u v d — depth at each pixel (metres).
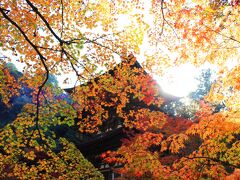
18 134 10.97
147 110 13.80
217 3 9.91
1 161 11.50
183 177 9.48
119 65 13.04
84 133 24.98
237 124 8.95
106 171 17.75
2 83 11.30
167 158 12.24
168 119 13.76
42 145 11.57
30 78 11.34
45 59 9.05
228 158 8.94
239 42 9.77
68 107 11.27
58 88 11.41
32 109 11.11
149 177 10.99
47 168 12.25
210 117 9.33
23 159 12.88
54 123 11.23
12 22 8.12
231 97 9.21
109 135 18.80
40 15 8.41
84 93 12.70
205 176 9.77
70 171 12.45
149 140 12.10
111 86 12.68
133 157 10.79
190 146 12.66
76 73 10.76
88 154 21.56
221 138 9.15
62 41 8.93
